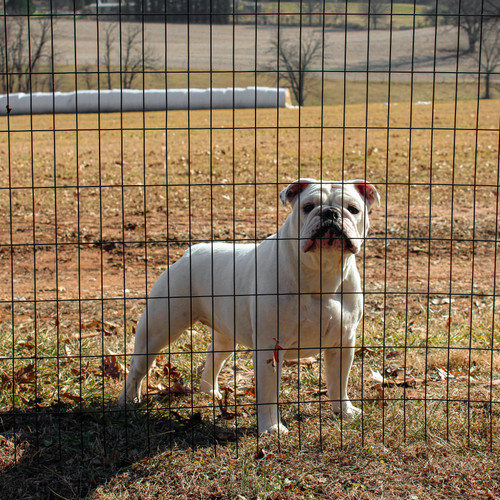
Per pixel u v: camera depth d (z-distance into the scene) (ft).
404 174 45.70
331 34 179.32
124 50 149.38
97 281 25.21
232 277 13.17
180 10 98.22
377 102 118.11
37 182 44.21
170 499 9.95
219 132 70.13
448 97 114.83
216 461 10.95
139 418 12.69
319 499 9.79
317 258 11.55
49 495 10.19
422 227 32.27
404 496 9.86
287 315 12.09
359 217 12.34
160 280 13.85
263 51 160.76
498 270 26.08
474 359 16.26
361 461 10.89
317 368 16.25
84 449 11.55
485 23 119.75
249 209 35.78
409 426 12.14
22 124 79.00
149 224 33.14
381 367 16.02
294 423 12.75
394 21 193.88
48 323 19.88
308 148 57.88
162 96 103.76
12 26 109.29
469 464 10.74
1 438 11.62
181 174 46.68
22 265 27.37
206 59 160.86
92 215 35.06
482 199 37.99
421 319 19.86
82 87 127.34
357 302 12.80
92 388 14.47
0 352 16.49
